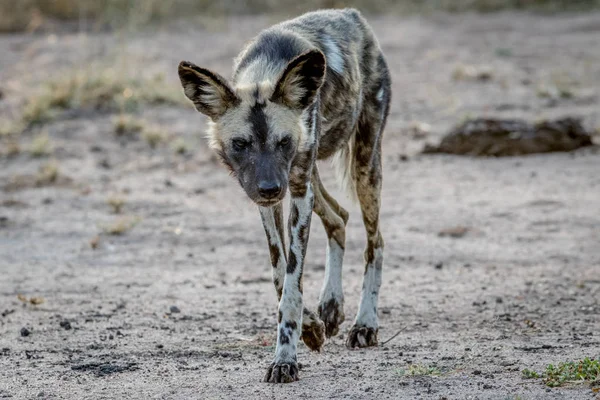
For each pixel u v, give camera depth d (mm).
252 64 8852
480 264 12117
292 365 7961
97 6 32375
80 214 14992
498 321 9781
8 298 11156
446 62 26703
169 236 13867
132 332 9742
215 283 11695
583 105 21375
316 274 11977
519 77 24578
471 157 17734
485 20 33938
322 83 8336
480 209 14594
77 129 20000
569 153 17656
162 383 7969
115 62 24844
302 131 8523
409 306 10484
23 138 19453
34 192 16203
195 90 8461
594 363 7652
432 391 7387
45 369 8531
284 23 9547
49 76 23453
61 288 11539
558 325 9523
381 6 35719
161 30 30938
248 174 8328
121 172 17422
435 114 21188
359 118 9922
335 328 9539
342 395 7406
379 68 10078
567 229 13391
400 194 15641
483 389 7367
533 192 15305
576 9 35656
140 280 11852
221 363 8578
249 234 13945
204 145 19141
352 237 13531
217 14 33625
